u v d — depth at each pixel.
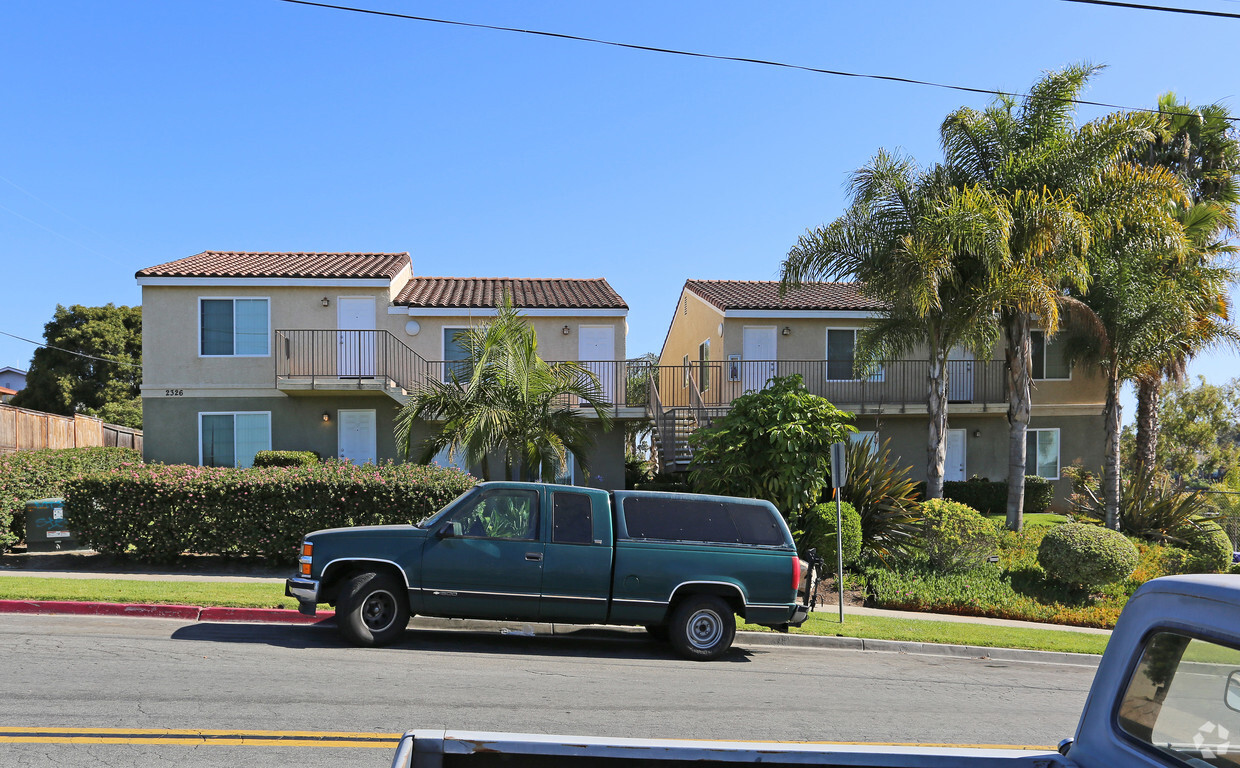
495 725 6.46
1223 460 35.53
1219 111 24.22
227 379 22.56
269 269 23.19
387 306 22.97
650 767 2.90
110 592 11.00
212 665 7.91
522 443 16.12
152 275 22.22
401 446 16.56
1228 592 2.36
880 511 16.95
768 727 6.91
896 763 2.91
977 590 15.70
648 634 11.15
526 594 9.47
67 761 5.31
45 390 36.91
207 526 14.08
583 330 23.70
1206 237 22.95
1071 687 9.77
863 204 18.69
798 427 15.66
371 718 6.48
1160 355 21.69
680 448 22.69
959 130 19.19
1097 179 18.55
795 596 10.07
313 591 9.17
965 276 18.81
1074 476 24.75
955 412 25.19
